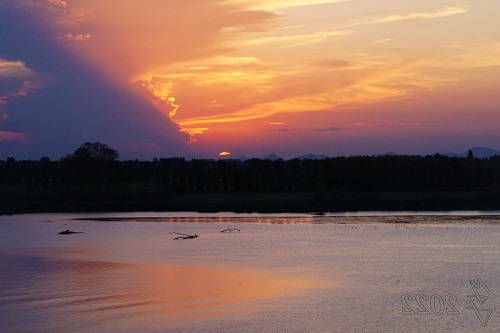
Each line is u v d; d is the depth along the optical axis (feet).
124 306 167.02
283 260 245.04
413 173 644.27
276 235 338.13
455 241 303.89
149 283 195.83
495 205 520.42
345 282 198.49
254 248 282.56
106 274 212.43
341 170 655.35
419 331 148.36
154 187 611.47
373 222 408.67
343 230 361.51
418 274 212.43
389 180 641.40
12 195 570.46
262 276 208.54
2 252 271.69
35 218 468.34
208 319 155.74
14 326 148.77
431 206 522.47
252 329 148.15
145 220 446.60
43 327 148.05
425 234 335.06
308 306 168.25
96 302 170.71
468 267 226.38
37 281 198.80
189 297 177.27
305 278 205.36
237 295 179.93
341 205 527.81
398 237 322.75
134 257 254.47
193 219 452.76
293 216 469.57
